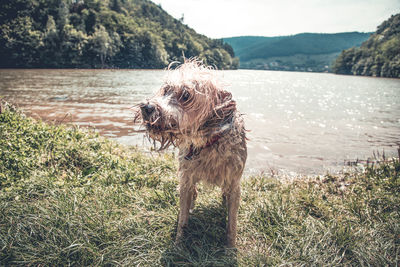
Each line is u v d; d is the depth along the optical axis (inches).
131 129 299.7
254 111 500.7
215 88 89.7
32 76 1299.2
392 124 397.7
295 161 225.6
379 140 298.2
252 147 263.9
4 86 758.5
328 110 544.1
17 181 131.7
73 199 122.5
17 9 2925.7
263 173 196.4
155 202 135.2
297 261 98.8
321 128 357.7
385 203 137.5
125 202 131.0
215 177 102.3
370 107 616.7
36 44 2456.9
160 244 104.5
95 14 3511.3
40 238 98.7
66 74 1568.7
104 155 173.9
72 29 2773.1
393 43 3491.6
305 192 153.1
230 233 106.4
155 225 115.2
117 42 3061.0
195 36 6181.1
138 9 6348.4
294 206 137.6
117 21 3779.5
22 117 231.3
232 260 98.0
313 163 220.8
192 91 83.2
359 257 99.3
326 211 132.6
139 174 161.9
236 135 97.3
